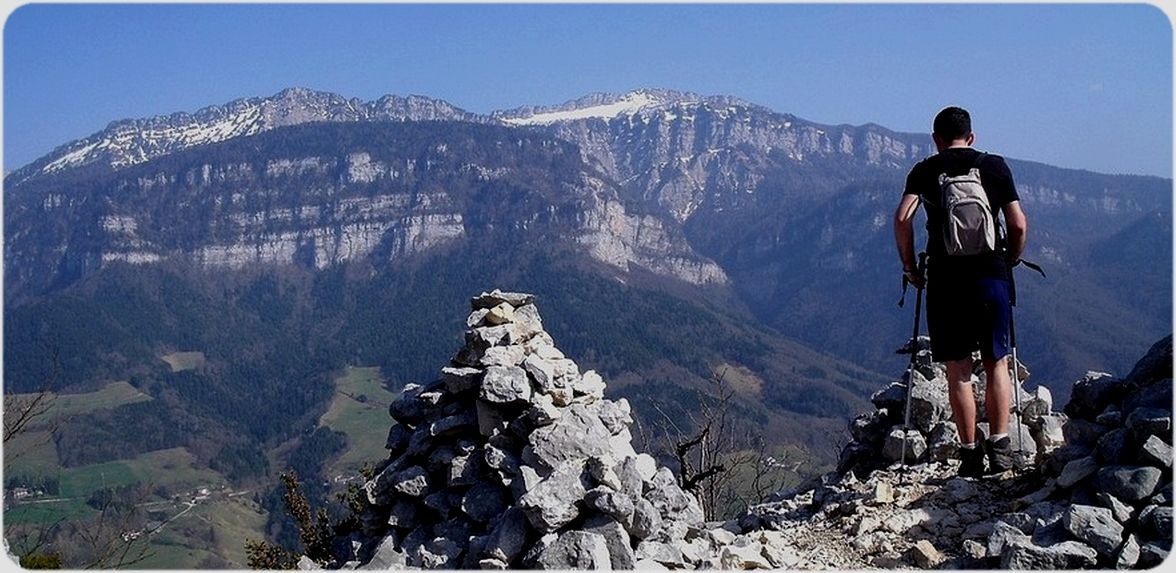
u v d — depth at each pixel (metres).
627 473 7.87
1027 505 8.09
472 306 9.84
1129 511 7.20
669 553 7.54
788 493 11.41
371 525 9.47
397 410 9.96
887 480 9.36
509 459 8.68
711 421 17.38
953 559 7.66
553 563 7.11
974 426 8.90
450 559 8.58
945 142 8.63
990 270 8.34
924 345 10.44
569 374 9.41
